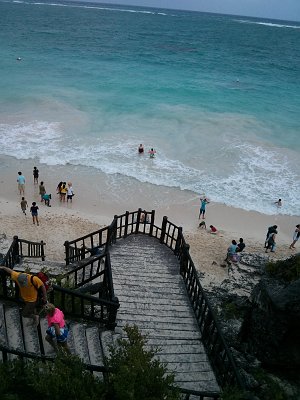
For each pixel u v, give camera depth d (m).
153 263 12.24
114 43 90.94
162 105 39.72
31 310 7.16
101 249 13.64
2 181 25.02
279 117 39.47
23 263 11.59
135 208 23.88
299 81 61.41
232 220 23.53
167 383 5.46
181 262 11.69
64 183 23.33
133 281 11.09
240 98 45.75
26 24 117.25
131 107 38.41
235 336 9.70
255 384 7.91
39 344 6.98
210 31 160.00
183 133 33.41
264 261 15.27
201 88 48.94
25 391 5.43
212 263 18.61
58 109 36.31
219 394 6.11
